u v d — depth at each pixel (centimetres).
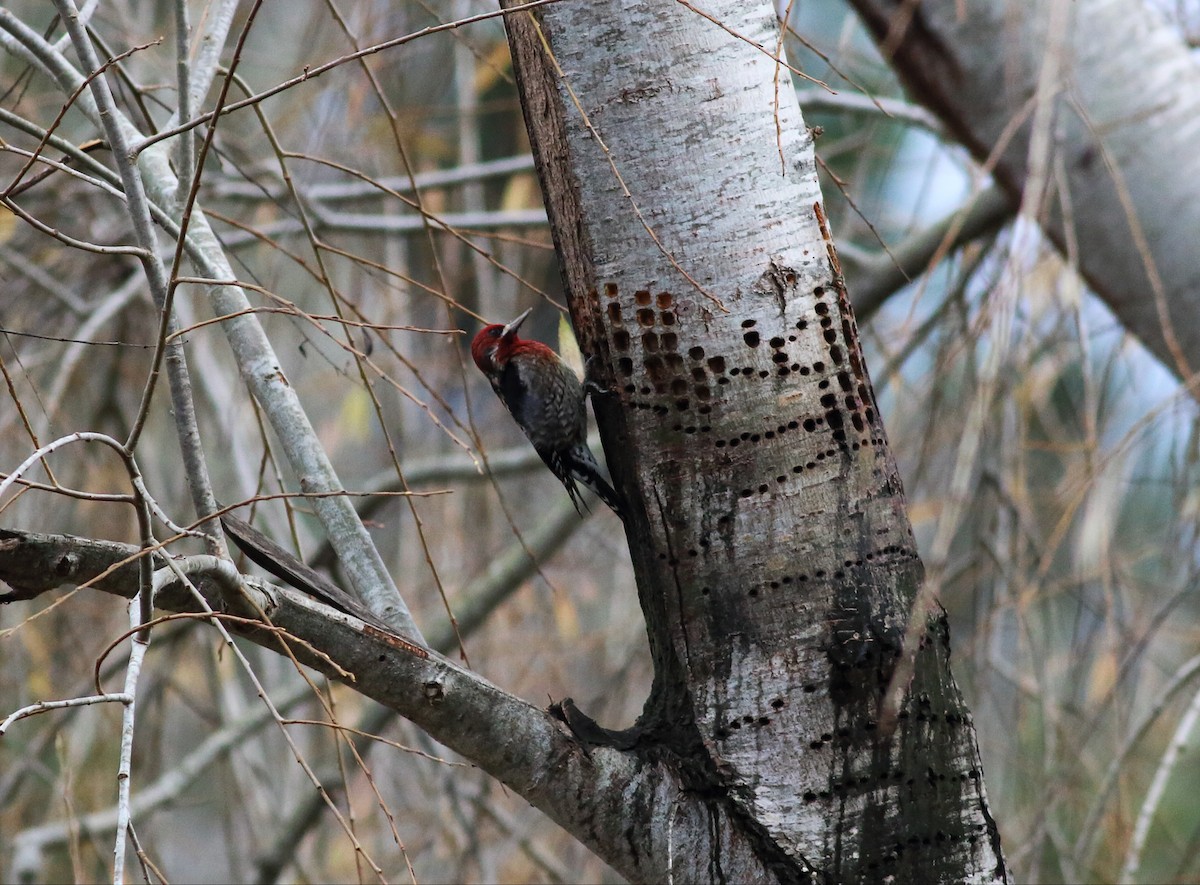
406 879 1254
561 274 722
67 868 1294
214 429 1314
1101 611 1058
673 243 671
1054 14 638
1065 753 1030
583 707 1380
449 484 1412
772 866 621
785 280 662
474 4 1278
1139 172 989
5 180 1212
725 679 643
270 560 619
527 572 1324
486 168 1268
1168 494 1197
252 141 1416
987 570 1184
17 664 1247
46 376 1330
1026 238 632
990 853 632
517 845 1265
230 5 760
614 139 681
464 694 593
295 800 1334
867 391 671
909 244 1294
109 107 575
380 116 1276
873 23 1048
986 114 1021
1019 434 1027
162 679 1280
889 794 622
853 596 639
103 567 532
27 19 1411
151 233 584
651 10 677
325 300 1490
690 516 660
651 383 672
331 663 555
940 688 640
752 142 670
